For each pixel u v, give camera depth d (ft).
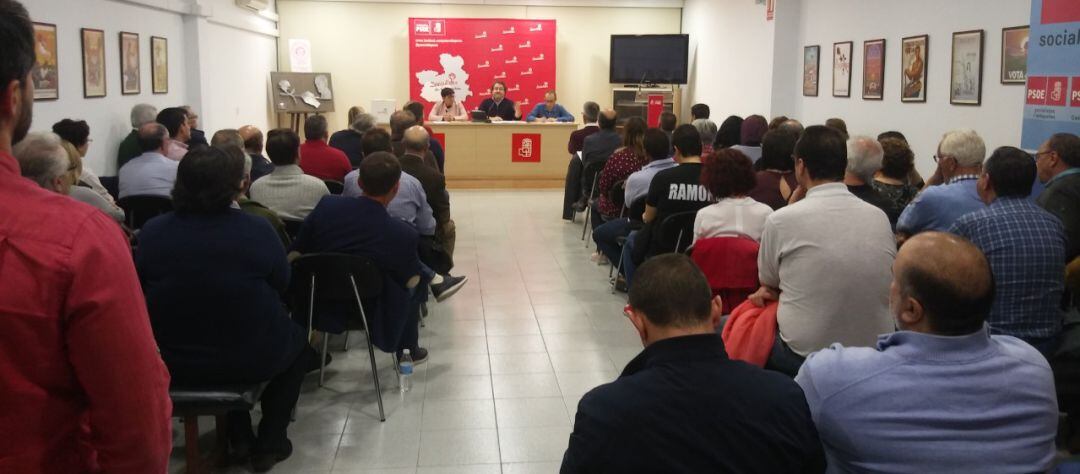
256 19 35.17
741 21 32.89
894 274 5.28
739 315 9.00
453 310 16.94
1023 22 17.13
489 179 34.45
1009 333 9.36
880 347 5.33
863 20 23.99
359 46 40.40
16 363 3.42
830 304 8.05
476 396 12.45
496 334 15.40
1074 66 13.78
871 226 8.14
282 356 9.12
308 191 13.82
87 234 3.53
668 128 23.81
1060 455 10.25
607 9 41.42
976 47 18.58
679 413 4.76
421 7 40.42
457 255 22.02
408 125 18.79
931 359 4.99
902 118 21.98
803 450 4.88
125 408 3.66
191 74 26.63
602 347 14.69
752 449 4.75
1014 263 9.20
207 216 8.79
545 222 26.91
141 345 3.73
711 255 10.07
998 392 4.87
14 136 3.55
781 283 8.46
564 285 18.95
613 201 19.43
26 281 3.38
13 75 3.38
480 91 40.78
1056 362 9.55
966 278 4.88
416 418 11.64
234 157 8.87
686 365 4.90
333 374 13.35
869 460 5.03
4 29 3.33
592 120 27.76
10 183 3.44
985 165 9.64
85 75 19.06
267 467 10.03
